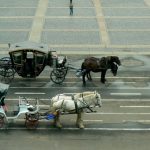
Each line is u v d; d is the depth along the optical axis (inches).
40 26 4119.1
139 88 2851.9
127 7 4854.8
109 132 2294.5
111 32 3986.2
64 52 3469.5
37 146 2156.7
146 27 4156.0
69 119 2422.5
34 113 2285.9
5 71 2940.5
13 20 4296.3
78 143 2186.3
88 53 3467.0
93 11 4660.4
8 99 2647.6
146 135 2272.4
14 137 2236.7
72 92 2775.6
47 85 2874.0
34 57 2878.9
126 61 3321.9
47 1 5054.1
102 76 2888.8
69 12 4591.5
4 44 3639.3
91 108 2397.9
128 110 2536.9
